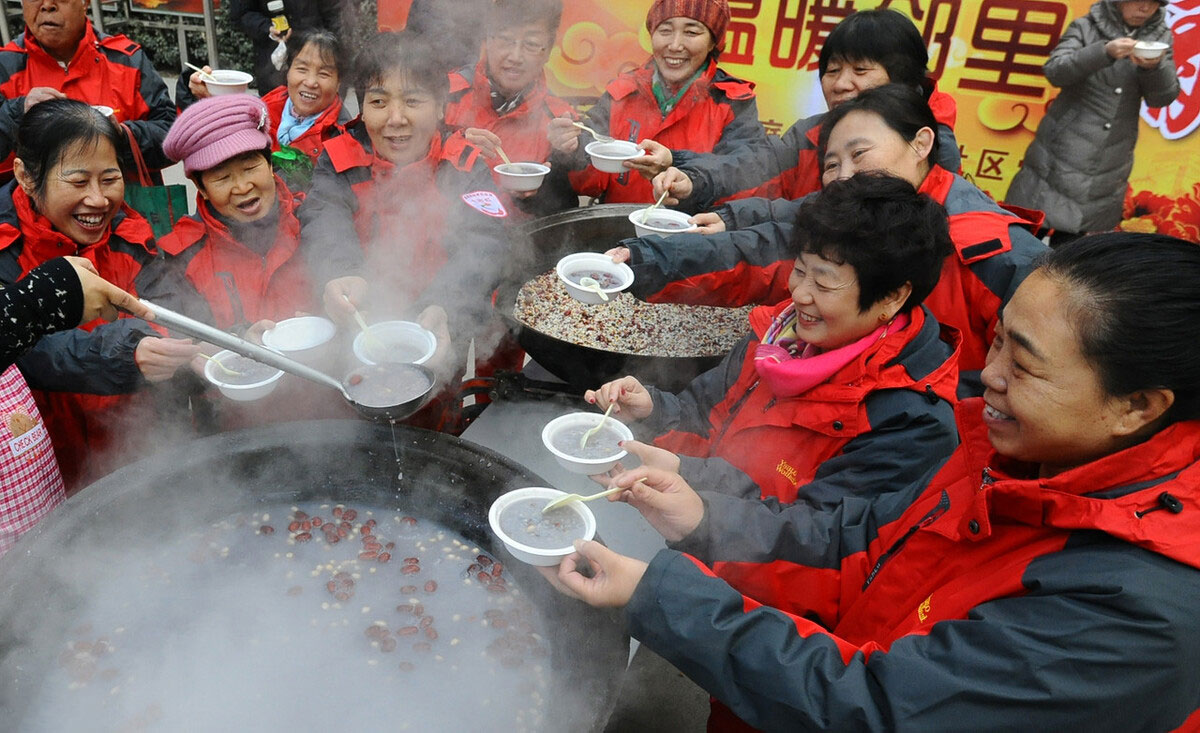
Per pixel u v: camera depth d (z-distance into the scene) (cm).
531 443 222
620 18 469
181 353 195
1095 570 96
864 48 264
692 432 203
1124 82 410
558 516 153
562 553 138
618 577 130
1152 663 91
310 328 210
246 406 228
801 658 113
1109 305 90
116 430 230
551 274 300
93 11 650
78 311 146
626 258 237
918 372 167
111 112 283
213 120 217
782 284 238
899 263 153
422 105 253
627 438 176
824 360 166
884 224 151
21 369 199
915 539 127
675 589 122
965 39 442
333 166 261
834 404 168
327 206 255
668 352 260
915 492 143
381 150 261
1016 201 466
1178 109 420
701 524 152
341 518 183
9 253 207
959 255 218
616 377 227
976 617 104
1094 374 93
